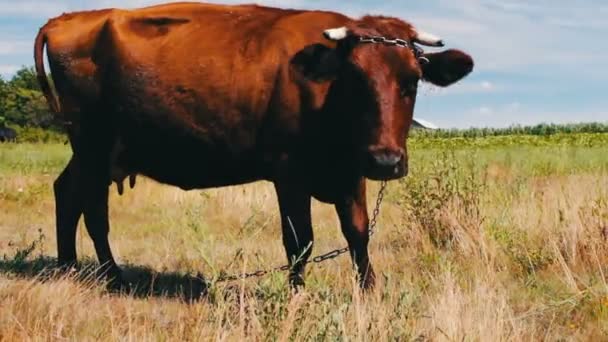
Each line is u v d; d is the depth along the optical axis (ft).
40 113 239.71
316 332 16.07
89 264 27.25
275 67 22.99
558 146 131.23
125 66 24.73
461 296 20.15
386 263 28.86
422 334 17.72
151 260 30.81
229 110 23.49
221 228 39.55
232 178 24.67
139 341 17.76
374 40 21.47
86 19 26.17
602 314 21.11
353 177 23.07
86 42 25.67
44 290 20.65
